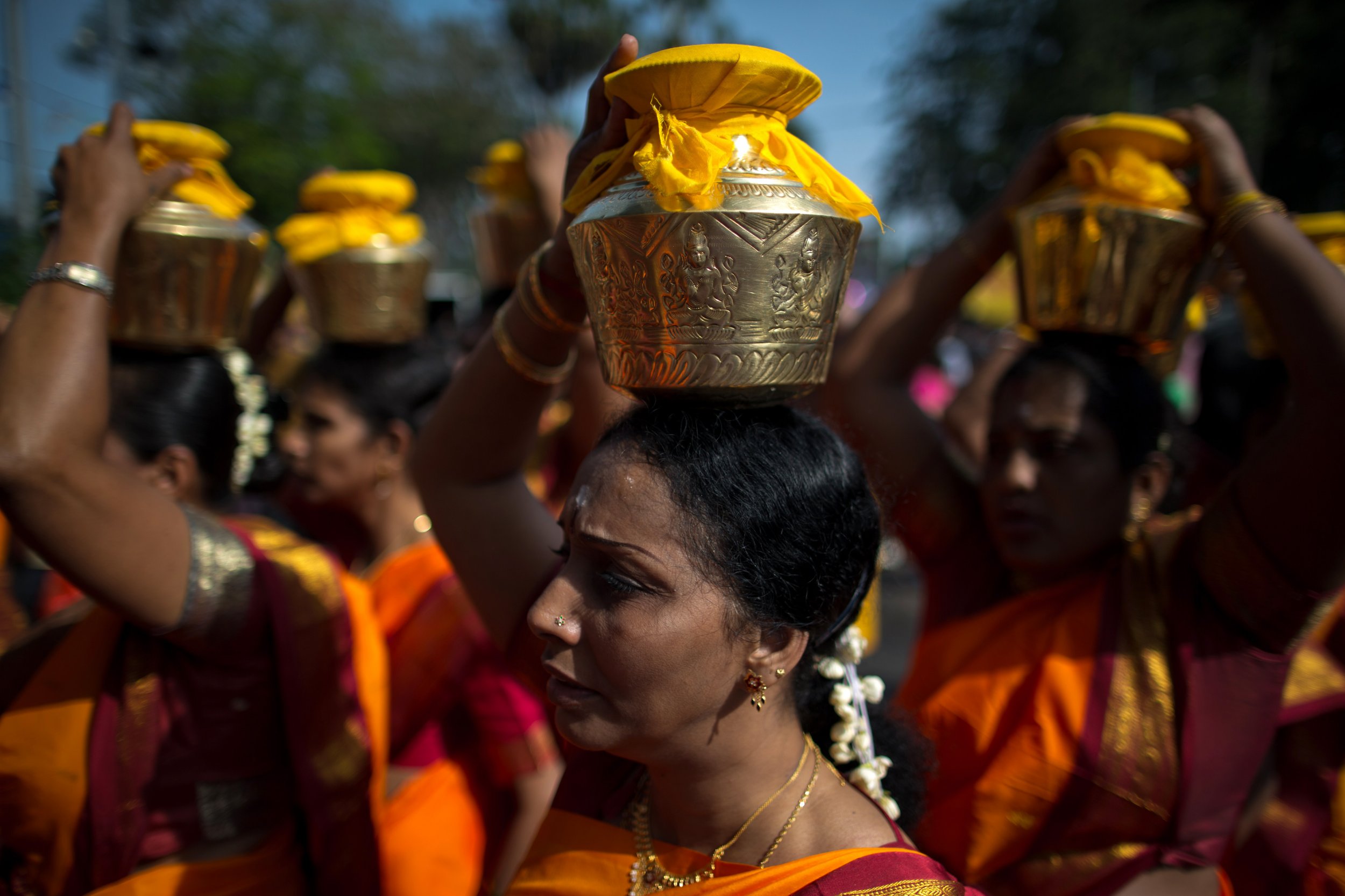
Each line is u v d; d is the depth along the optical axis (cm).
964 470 234
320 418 274
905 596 826
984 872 183
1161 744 175
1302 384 157
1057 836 179
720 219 109
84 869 172
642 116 121
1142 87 1891
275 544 190
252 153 831
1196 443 276
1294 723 222
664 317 114
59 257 157
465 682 252
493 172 351
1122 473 194
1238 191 172
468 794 263
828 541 128
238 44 886
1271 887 220
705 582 122
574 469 352
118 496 155
